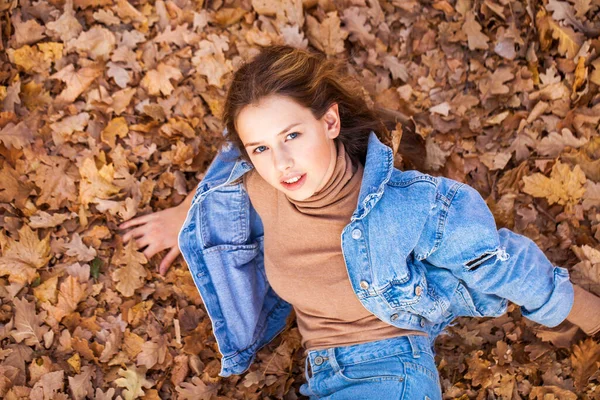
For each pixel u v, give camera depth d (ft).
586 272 8.64
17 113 9.11
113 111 9.45
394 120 9.32
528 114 9.67
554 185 9.18
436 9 10.22
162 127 9.43
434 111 9.77
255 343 8.47
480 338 8.71
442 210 6.73
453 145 9.66
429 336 7.57
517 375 8.46
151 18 9.90
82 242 8.79
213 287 8.09
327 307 7.16
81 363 8.22
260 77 6.38
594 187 9.12
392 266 6.81
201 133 9.66
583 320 7.58
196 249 7.98
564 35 9.66
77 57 9.55
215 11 10.08
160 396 8.34
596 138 9.43
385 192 6.86
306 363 7.72
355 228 6.76
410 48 10.16
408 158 9.46
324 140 6.50
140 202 9.14
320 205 6.79
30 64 9.32
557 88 9.65
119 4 9.78
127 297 8.73
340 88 7.29
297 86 6.40
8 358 7.98
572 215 9.11
